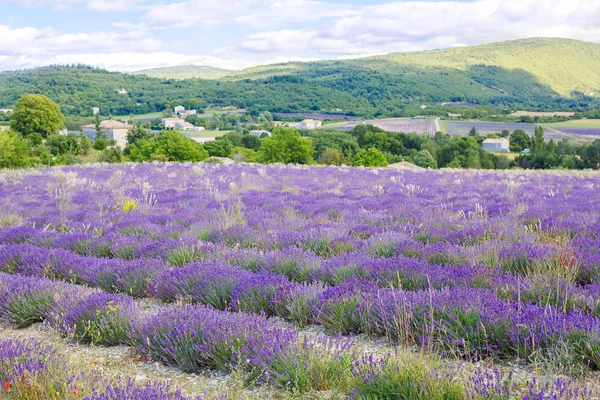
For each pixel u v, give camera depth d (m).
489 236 8.11
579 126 184.25
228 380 4.09
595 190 18.19
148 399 3.29
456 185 22.30
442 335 4.32
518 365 4.00
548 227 8.95
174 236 10.18
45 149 89.69
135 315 5.38
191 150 74.06
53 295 6.03
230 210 12.55
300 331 5.18
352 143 113.94
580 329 4.06
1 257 8.19
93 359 4.71
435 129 178.88
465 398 3.12
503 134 153.38
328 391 3.69
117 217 12.45
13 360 3.94
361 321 4.92
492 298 4.88
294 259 7.23
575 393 3.05
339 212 12.56
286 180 25.95
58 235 10.04
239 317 4.82
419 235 8.84
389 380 3.42
